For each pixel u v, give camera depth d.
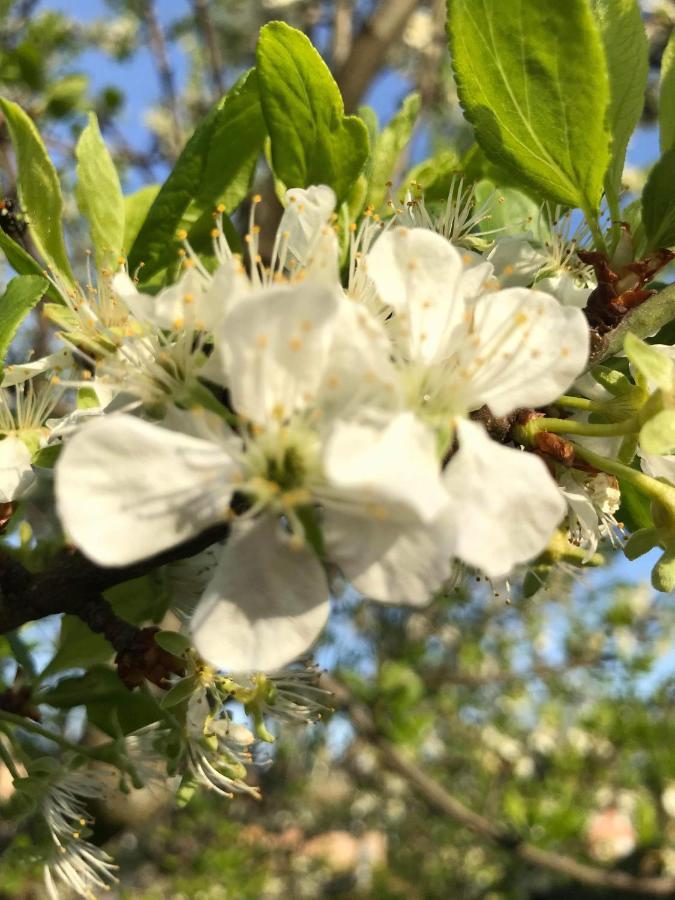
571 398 0.07
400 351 0.06
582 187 0.07
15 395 0.08
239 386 0.05
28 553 0.08
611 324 0.07
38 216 0.08
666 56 0.08
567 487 0.07
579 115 0.07
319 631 0.05
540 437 0.07
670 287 0.07
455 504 0.05
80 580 0.07
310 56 0.07
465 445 0.05
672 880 0.23
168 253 0.08
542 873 0.33
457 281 0.06
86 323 0.07
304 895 0.42
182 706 0.07
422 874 0.42
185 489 0.05
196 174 0.08
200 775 0.07
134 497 0.05
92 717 0.08
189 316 0.06
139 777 0.07
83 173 0.08
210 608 0.05
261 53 0.07
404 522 0.05
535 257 0.08
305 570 0.05
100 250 0.08
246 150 0.08
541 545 0.05
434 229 0.08
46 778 0.07
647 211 0.08
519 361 0.06
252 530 0.05
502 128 0.07
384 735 0.24
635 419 0.06
